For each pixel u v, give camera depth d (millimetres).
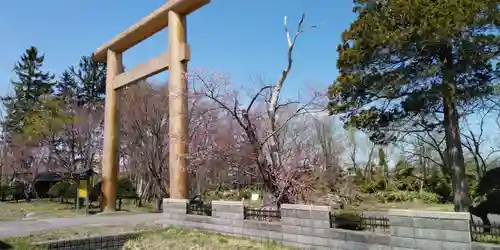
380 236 5973
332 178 11023
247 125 9531
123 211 14695
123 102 20797
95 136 25188
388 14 8539
